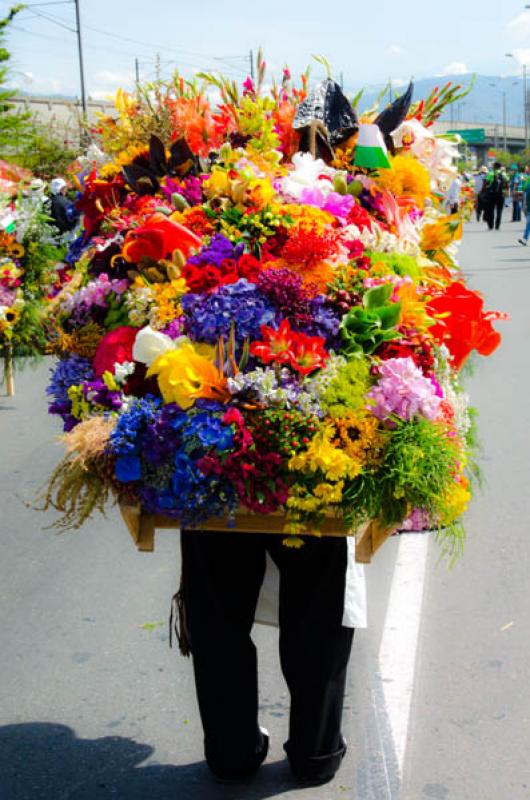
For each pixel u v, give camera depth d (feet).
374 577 15.44
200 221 10.11
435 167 12.02
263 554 9.66
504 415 25.12
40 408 28.99
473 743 11.05
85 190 12.29
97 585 15.96
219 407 8.71
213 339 9.06
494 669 12.63
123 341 9.58
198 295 9.23
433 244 11.51
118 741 11.33
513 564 15.83
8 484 21.59
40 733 11.52
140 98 12.51
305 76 12.66
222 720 9.94
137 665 13.20
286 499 8.70
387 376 8.77
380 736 11.21
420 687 12.25
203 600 9.63
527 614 14.12
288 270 9.18
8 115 67.41
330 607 9.53
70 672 13.04
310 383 8.74
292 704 9.93
